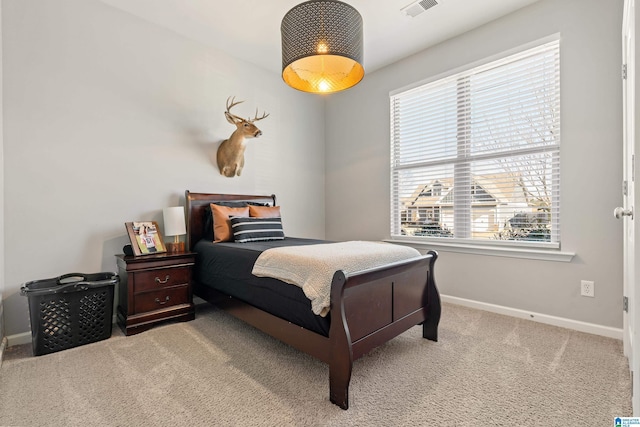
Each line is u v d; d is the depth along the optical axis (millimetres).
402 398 1539
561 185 2432
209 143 3242
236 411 1443
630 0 1498
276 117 3824
